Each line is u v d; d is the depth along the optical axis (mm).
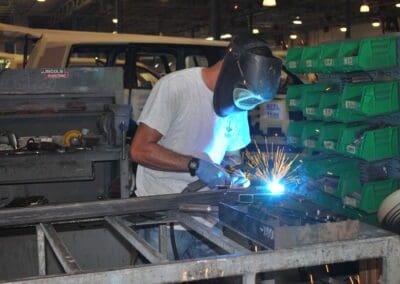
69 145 4168
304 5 20875
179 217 2166
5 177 3873
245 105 2387
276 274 2373
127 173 4090
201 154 2672
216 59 7512
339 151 4441
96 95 4480
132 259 2838
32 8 23375
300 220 1708
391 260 1710
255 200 2006
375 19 22438
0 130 4328
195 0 20672
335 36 26641
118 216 2213
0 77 4344
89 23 27172
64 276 1439
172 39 7371
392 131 4262
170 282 1525
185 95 2568
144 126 2559
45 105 4375
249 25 22250
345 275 2539
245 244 1780
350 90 4363
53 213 2125
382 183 4316
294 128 5066
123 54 7129
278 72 2328
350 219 1724
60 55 6785
